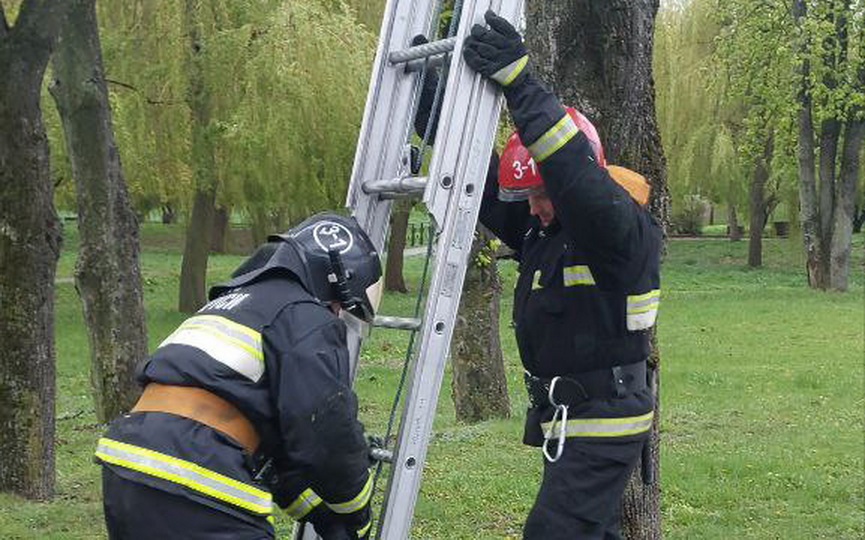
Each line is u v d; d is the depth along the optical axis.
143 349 12.49
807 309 27.02
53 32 8.23
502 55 3.38
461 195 3.41
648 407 3.79
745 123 32.19
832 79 30.88
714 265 41.34
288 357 3.20
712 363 18.25
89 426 12.74
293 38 20.20
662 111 32.03
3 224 8.30
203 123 20.91
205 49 20.16
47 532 7.47
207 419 3.23
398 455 3.41
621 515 5.19
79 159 12.03
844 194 31.72
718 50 31.33
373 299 3.52
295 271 3.38
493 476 9.20
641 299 3.62
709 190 35.25
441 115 3.40
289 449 3.18
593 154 3.51
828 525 8.06
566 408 3.69
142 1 20.06
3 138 8.16
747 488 9.13
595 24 4.97
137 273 12.48
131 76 19.94
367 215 3.76
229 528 3.19
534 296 3.77
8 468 8.47
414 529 7.68
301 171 21.22
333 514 3.39
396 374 16.78
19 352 8.44
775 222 53.19
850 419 12.79
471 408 12.80
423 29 3.86
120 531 3.20
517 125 3.42
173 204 25.97
